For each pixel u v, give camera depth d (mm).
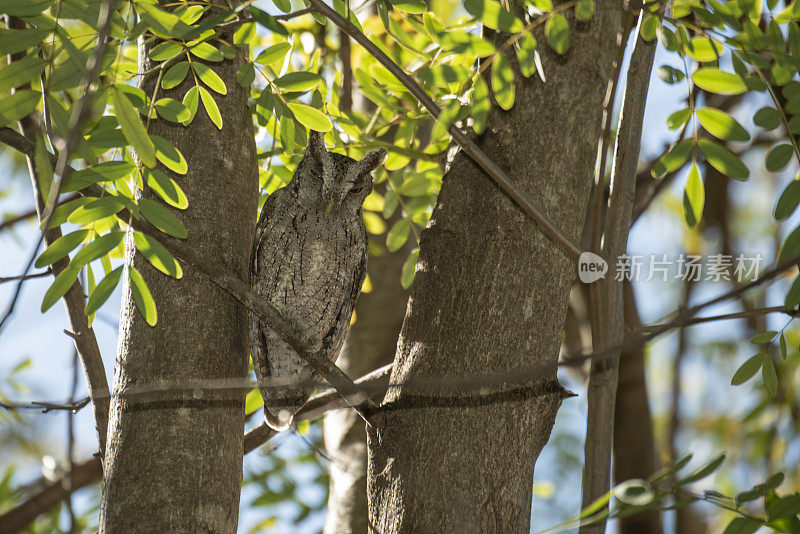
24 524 10039
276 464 12570
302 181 9609
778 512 5324
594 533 5812
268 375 9180
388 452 6363
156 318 6285
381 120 10156
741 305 12820
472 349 6371
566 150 6777
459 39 5793
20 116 5336
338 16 5645
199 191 7258
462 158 7078
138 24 5547
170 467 6344
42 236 4664
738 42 6289
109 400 6840
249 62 6926
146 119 6789
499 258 6551
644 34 6141
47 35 5402
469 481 6070
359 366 11430
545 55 6887
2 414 10523
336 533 9961
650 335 4625
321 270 9500
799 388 11977
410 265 9328
